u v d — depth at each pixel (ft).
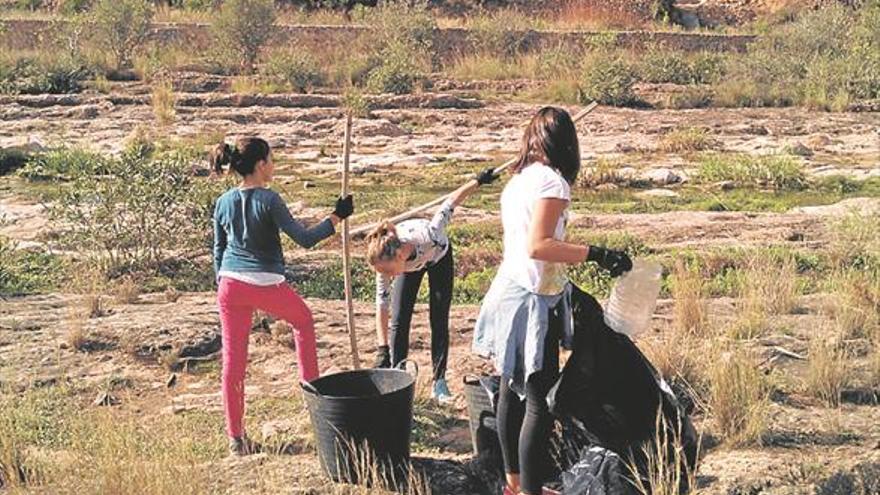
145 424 24.17
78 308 33.37
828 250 41.96
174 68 102.22
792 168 63.10
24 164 65.98
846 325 28.99
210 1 124.16
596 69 94.94
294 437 22.99
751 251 41.68
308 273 40.60
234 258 21.70
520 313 17.90
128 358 28.91
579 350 18.67
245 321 21.93
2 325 31.60
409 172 67.05
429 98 91.35
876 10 115.03
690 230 48.44
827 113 90.89
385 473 20.27
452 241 46.16
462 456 22.12
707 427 22.59
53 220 43.52
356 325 31.65
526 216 17.79
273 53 101.91
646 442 18.79
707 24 136.67
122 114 85.66
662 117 87.71
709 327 28.81
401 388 20.27
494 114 88.02
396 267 22.58
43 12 125.29
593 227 49.88
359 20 122.21
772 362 26.53
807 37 103.96
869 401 24.44
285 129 81.66
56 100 88.33
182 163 42.47
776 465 20.98
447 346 24.66
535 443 18.19
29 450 22.08
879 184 63.05
